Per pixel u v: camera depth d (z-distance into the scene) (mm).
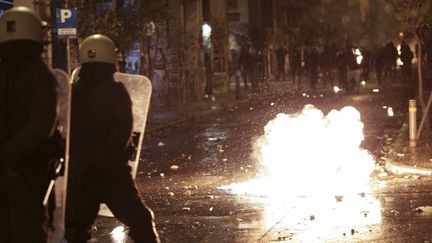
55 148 5742
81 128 6914
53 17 22938
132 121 6977
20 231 5504
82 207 6965
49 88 5516
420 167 15273
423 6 22125
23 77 5531
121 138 6902
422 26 22734
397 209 11391
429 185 13578
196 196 13172
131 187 7074
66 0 23250
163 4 27375
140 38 26656
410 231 9836
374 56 57062
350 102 35812
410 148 18375
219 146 21078
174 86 39344
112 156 6898
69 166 6902
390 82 49812
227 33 47156
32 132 5383
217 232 10109
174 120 29797
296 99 39688
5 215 5617
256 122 28750
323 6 70312
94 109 6879
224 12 46344
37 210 5578
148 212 7188
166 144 22578
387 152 18359
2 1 25984
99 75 6961
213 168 16984
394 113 29500
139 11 26141
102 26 24250
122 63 25984
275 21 66500
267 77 63375
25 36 5609
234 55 61562
